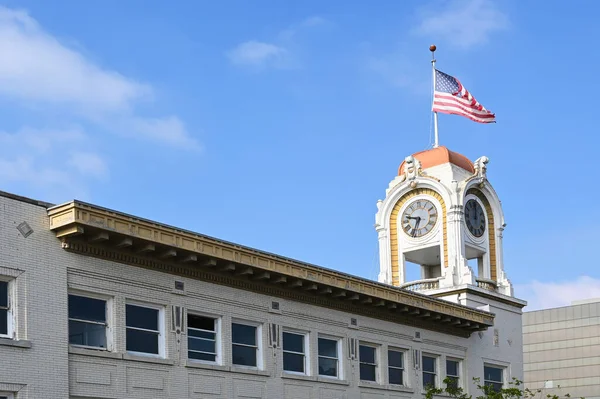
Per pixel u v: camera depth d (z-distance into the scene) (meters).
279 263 38.28
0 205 29.39
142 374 32.69
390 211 56.81
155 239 32.94
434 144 58.06
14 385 28.61
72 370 30.47
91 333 31.69
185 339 34.62
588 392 127.19
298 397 39.06
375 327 44.56
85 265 31.58
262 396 37.28
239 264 36.31
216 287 36.38
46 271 30.33
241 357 37.22
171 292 34.41
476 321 50.41
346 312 42.84
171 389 33.56
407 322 46.75
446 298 52.72
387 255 56.25
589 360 128.62
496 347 53.69
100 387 31.19
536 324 135.12
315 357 40.50
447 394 48.66
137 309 33.44
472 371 51.06
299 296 40.22
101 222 31.17
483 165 56.66
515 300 55.84
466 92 56.59
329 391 40.78
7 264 29.22
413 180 55.94
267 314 38.44
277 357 38.47
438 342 48.78
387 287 44.31
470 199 55.84
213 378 35.34
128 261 33.00
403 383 46.03
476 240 55.62
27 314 29.44
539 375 132.75
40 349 29.55
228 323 36.53
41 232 30.47
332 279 41.03
